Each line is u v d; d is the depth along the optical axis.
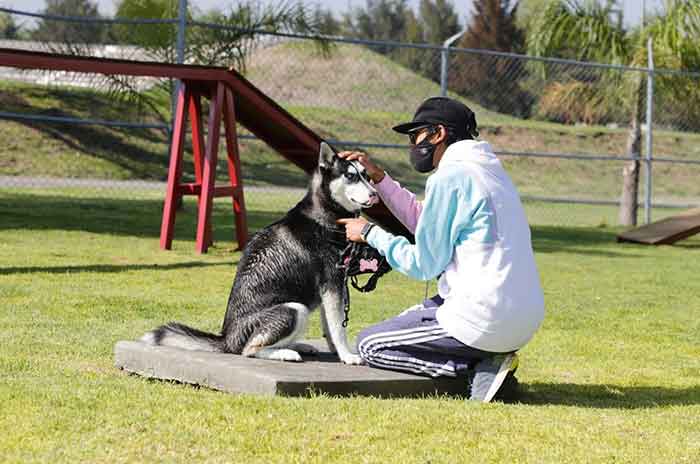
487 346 4.97
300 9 17.52
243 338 5.36
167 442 3.93
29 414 4.29
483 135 34.81
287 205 21.27
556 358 6.67
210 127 11.73
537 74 22.17
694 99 21.70
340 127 32.22
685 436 4.42
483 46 60.50
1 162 24.22
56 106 28.06
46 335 6.51
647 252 14.81
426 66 67.00
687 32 20.95
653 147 36.47
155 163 26.86
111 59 10.62
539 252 14.12
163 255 11.28
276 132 13.09
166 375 5.27
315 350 5.72
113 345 6.30
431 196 4.95
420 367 5.11
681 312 9.04
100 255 10.94
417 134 5.30
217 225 15.77
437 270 5.07
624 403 5.32
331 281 5.46
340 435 4.10
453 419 4.44
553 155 18.28
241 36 17.38
